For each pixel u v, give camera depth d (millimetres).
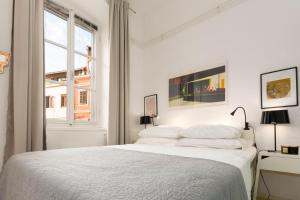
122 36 3400
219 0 2936
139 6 3775
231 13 2783
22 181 1085
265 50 2443
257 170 2031
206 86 2969
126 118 3348
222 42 2854
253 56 2539
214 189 790
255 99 2479
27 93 2096
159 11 3789
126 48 3498
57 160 1294
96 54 3488
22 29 2109
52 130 2504
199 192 720
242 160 1438
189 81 3193
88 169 1027
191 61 3213
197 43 3150
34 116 2164
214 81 2883
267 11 2457
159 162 1232
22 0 2141
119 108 3275
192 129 2498
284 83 2248
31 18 2207
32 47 2217
